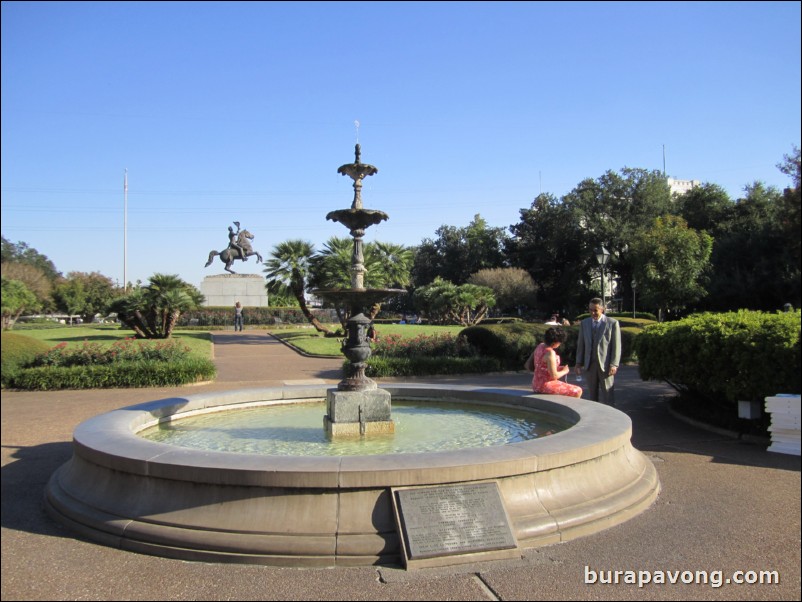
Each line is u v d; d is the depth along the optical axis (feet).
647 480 17.21
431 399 28.89
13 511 16.16
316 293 22.56
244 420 25.08
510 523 13.15
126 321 92.58
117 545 13.51
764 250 108.58
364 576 11.88
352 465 13.17
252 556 12.48
